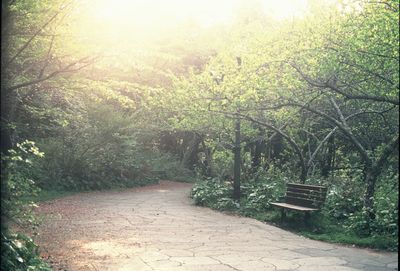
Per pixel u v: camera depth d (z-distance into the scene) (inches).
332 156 629.9
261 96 422.9
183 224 380.2
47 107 390.6
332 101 425.7
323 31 374.0
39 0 233.3
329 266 240.1
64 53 270.8
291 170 609.3
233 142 549.3
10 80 254.7
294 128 545.0
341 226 362.3
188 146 1081.4
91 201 532.7
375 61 328.5
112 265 231.1
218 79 483.5
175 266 231.6
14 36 247.0
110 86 354.9
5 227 186.5
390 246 292.8
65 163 655.8
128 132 780.6
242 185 550.9
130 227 354.3
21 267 185.0
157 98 555.5
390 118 446.3
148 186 800.3
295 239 325.7
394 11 309.1
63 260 239.1
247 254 266.2
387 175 414.6
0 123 275.0
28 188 204.1
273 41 442.9
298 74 396.8
